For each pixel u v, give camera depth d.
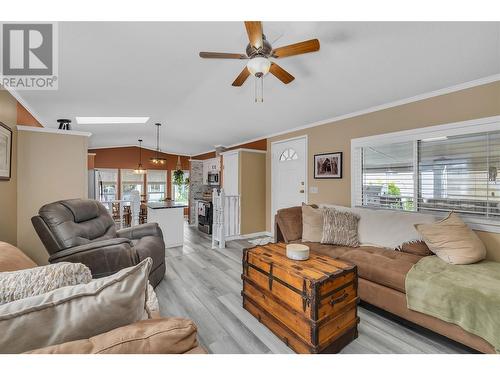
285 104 3.47
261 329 1.84
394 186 3.08
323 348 1.48
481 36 1.78
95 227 2.39
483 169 2.38
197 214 6.25
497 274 1.74
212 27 1.79
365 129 3.36
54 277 0.81
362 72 2.43
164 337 0.64
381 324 1.91
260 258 1.94
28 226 2.73
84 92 2.84
